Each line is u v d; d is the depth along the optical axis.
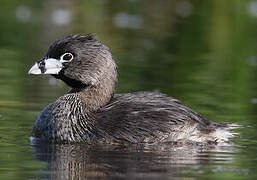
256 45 25.14
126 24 28.03
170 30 27.16
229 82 19.52
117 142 13.30
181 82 19.28
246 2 30.28
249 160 12.09
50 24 27.23
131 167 11.44
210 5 30.59
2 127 14.30
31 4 30.75
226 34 26.64
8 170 11.14
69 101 13.82
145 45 24.66
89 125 13.54
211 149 12.95
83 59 14.04
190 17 29.05
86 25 27.41
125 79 19.31
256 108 16.53
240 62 22.28
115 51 23.45
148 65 21.45
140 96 14.20
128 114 13.61
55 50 14.12
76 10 30.09
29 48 23.02
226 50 24.25
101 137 13.37
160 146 13.12
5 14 28.64
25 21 27.61
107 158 12.06
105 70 14.05
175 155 12.38
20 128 14.30
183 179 10.77
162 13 30.05
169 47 24.52
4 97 17.02
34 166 11.42
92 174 10.99
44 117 13.85
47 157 12.09
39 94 17.50
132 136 13.30
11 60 21.19
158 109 13.71
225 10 29.56
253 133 14.27
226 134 13.70
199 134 13.53
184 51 23.97
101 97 14.04
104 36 25.72
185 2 31.66
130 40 25.34
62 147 12.98
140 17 29.33
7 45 23.39
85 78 14.02
